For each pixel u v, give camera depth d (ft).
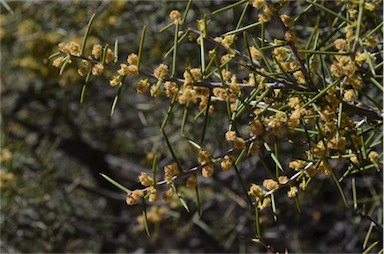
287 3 4.38
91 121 13.38
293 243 11.50
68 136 13.44
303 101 4.44
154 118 10.14
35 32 11.34
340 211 11.64
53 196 11.37
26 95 12.93
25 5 10.93
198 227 12.21
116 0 10.19
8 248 10.44
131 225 12.85
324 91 4.20
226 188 10.41
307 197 9.68
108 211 13.29
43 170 10.72
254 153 4.44
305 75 4.46
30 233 10.67
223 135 8.93
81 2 10.62
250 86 4.47
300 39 6.81
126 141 13.50
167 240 13.65
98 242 13.07
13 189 9.99
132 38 10.71
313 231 11.96
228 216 11.07
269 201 4.54
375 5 4.45
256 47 4.72
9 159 9.88
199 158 4.37
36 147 12.91
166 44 9.96
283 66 4.65
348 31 4.46
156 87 4.33
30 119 13.47
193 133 9.07
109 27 10.97
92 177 14.17
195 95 4.42
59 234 11.02
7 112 12.82
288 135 6.49
